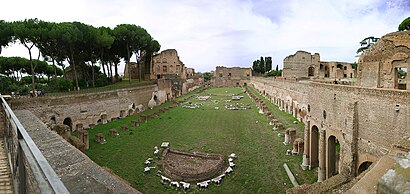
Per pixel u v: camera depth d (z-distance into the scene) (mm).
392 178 4852
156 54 85375
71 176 8188
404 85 20016
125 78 81562
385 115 13469
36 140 11992
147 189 18656
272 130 34812
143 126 37781
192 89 102125
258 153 25984
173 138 31594
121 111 44781
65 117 33312
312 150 22312
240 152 26391
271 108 52406
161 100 64812
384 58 17938
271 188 18969
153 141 30156
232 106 58719
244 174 21219
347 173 15789
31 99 28938
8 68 56781
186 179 19875
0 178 9969
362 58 20359
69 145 11273
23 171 6371
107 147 27484
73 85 45031
